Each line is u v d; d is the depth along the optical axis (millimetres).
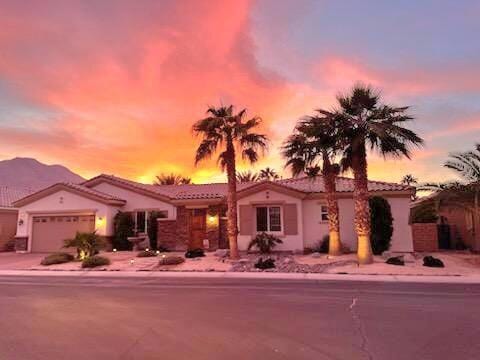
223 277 16156
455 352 6184
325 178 21781
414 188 23328
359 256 18641
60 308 9703
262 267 18031
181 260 20000
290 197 24547
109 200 26969
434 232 25750
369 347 6445
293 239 24141
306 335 7148
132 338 7000
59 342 6805
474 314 8859
